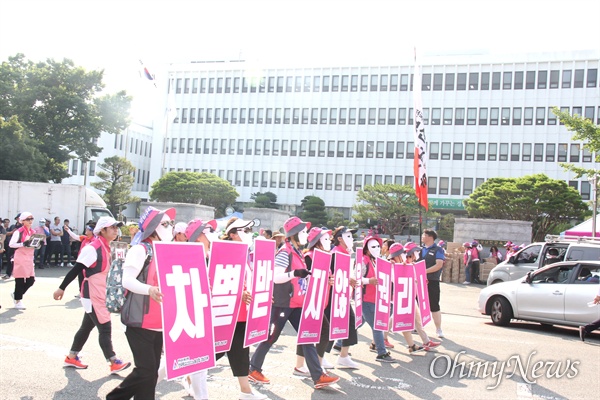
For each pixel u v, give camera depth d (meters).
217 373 7.58
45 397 6.00
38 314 11.22
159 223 4.91
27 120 33.12
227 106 71.25
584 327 11.80
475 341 10.92
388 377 7.71
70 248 22.39
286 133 68.88
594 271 12.66
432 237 11.12
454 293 22.38
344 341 8.12
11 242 11.67
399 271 9.10
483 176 60.97
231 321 5.83
